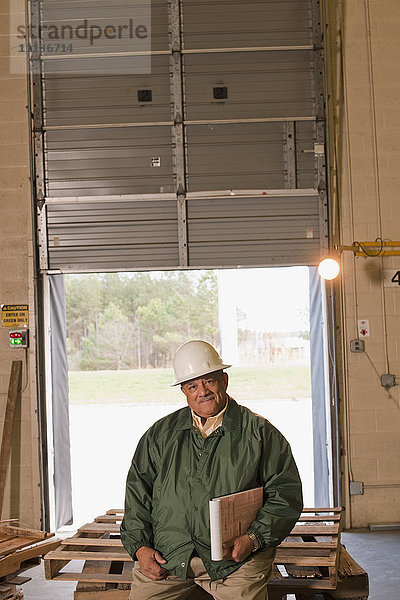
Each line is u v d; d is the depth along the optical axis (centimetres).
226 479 337
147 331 2903
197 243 732
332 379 724
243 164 731
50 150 735
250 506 332
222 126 731
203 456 342
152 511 353
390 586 536
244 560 329
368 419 722
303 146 731
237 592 325
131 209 734
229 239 731
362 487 718
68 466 766
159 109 732
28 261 738
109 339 2891
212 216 732
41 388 732
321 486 747
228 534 321
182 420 355
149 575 338
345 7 737
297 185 729
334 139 734
